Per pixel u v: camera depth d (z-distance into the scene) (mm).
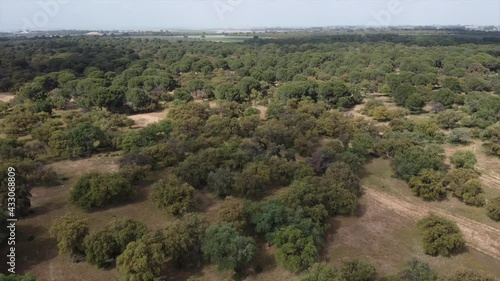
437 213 52062
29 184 55500
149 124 84750
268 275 39344
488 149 70750
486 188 58000
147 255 36750
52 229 42188
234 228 41281
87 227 41969
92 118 84500
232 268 38156
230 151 62656
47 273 39156
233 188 54562
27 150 65312
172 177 53562
